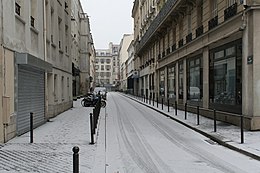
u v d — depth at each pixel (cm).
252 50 1309
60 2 2283
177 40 2633
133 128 1473
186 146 1045
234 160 846
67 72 2544
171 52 2791
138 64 6162
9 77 1078
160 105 3120
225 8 1580
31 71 1370
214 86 1770
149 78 4472
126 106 3164
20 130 1194
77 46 4962
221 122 1608
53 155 845
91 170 715
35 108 1430
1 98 1014
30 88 1348
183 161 831
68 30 2677
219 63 1692
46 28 1775
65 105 2403
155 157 874
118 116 2062
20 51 1212
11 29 1102
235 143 1035
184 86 2403
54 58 1978
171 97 2902
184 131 1390
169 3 2639
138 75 6012
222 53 1650
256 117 1285
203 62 1936
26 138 1118
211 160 845
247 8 1311
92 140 1028
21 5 1270
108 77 14475
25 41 1292
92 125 1050
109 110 2594
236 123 1452
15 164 746
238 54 1448
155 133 1326
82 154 876
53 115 1867
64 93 2364
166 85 3162
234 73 1494
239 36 1433
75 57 4547
